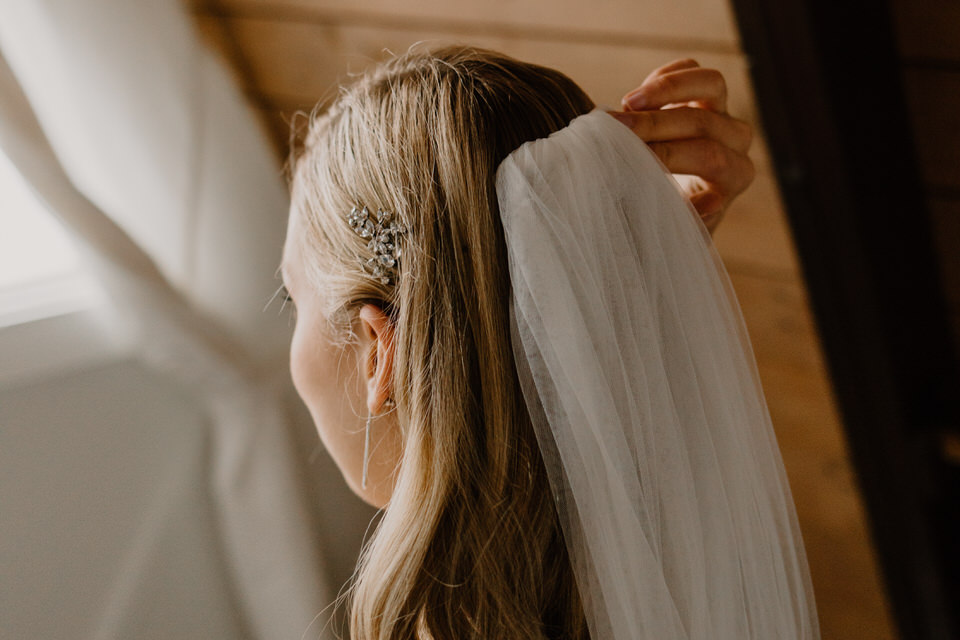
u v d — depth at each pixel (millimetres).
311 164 771
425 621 683
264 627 1352
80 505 1197
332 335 766
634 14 1021
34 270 1186
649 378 630
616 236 631
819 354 1255
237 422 1259
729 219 1163
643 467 619
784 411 1355
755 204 1126
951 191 985
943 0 847
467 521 670
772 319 1254
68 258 1199
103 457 1209
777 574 713
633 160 649
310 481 1404
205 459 1287
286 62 1296
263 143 1307
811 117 937
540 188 604
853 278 1045
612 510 599
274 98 1364
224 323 1229
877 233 1020
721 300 708
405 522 681
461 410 658
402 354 679
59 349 1148
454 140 653
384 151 686
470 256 647
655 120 752
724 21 965
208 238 1224
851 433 1203
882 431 1172
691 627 631
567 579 701
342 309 737
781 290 1212
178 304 1159
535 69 719
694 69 800
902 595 1323
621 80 1108
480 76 689
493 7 1104
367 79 776
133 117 1131
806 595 786
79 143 1113
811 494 1434
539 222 597
